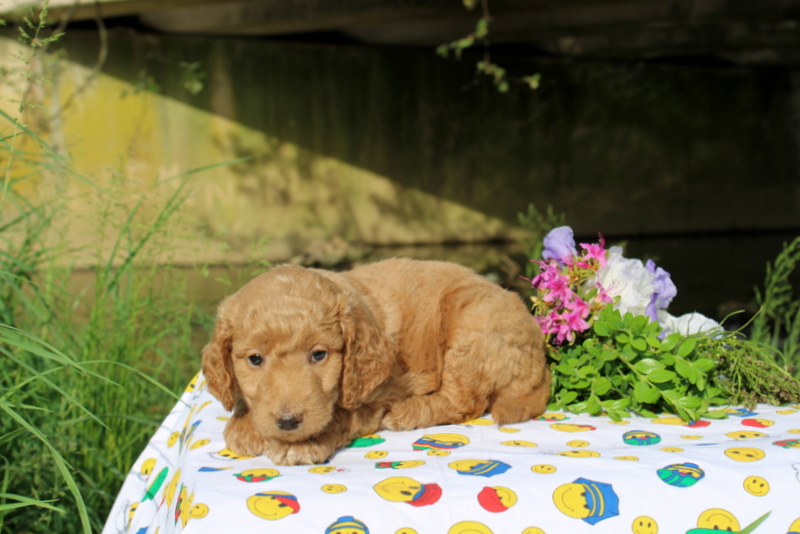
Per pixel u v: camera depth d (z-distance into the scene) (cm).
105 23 391
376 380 85
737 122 544
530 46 498
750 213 557
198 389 104
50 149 98
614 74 517
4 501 98
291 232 455
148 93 404
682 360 93
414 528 74
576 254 104
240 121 435
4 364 107
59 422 105
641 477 77
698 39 439
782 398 98
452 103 487
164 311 134
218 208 205
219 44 425
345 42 459
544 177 514
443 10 359
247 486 76
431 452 84
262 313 81
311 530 73
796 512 76
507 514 75
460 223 498
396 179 481
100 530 106
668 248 454
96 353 119
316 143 458
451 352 93
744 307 271
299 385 80
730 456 80
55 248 129
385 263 98
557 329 100
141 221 134
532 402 94
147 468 96
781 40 428
